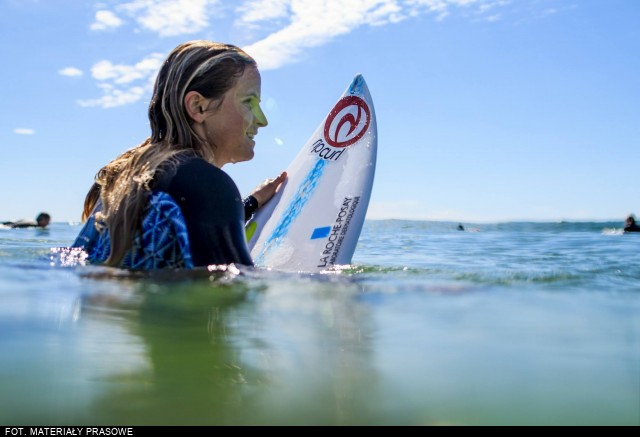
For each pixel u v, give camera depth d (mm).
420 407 637
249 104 2184
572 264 3049
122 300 1229
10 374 715
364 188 3023
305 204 2963
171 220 1704
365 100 3299
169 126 2039
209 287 1413
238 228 1793
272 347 881
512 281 1709
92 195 2094
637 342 967
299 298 1308
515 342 963
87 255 1939
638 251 4676
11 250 2373
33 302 1187
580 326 1100
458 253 4621
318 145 3203
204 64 2041
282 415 604
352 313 1169
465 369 792
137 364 771
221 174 1828
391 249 5270
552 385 731
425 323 1098
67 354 816
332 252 2789
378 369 788
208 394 665
